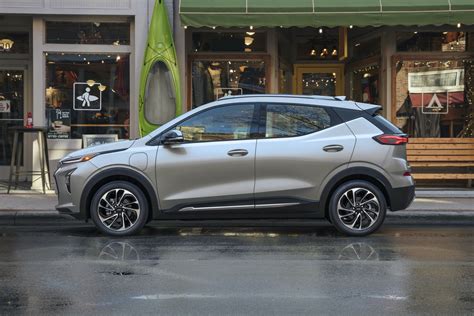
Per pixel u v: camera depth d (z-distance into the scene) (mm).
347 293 5332
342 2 10688
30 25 12789
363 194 7770
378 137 7688
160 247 7305
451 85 12406
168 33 11461
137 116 11773
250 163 7598
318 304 5008
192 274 5977
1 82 13344
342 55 12148
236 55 12273
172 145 7668
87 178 7652
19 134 11969
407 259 6680
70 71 11945
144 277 5863
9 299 5145
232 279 5789
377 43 12719
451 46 12336
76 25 11883
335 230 8609
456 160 12094
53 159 11945
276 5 10641
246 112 7793
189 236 8109
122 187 7734
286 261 6547
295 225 9133
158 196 7641
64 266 6324
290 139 7676
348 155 7613
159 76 11453
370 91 13023
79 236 8078
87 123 11992
